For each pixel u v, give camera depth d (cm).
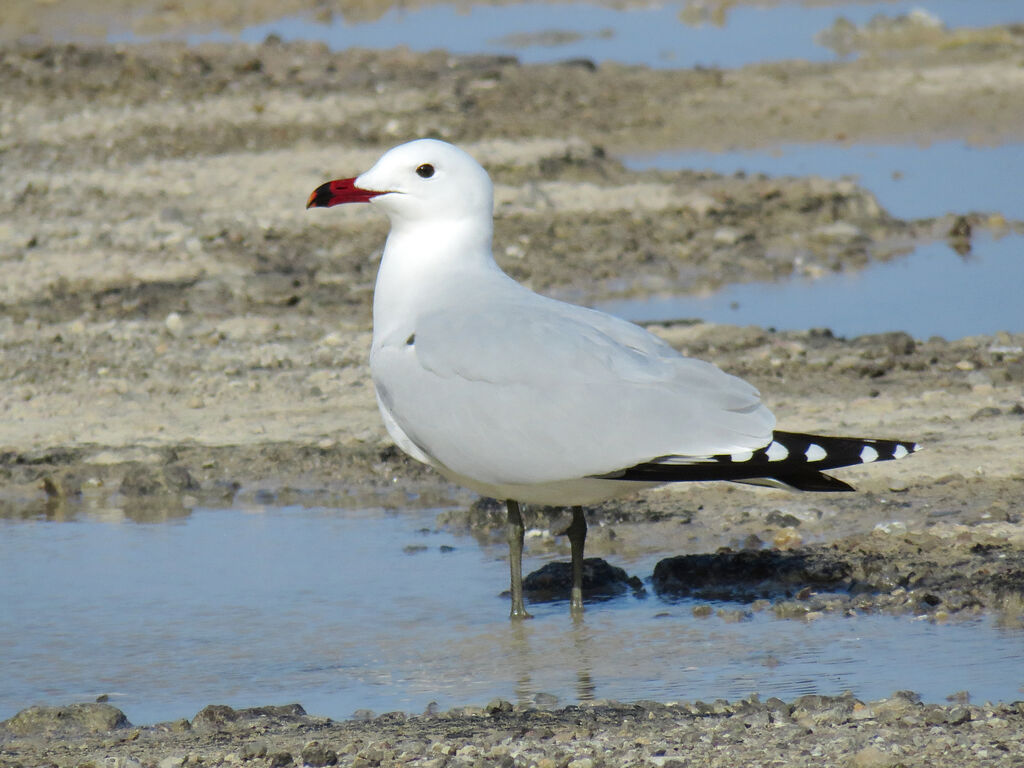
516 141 2658
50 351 1667
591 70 3366
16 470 1334
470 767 687
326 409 1484
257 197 2309
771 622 935
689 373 893
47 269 1961
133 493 1289
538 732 736
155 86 3038
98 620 984
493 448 912
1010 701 777
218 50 3394
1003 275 1955
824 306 1838
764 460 858
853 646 880
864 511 1142
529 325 920
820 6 4272
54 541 1166
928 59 3441
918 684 812
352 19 4206
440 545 1141
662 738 722
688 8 4150
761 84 3228
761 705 778
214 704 822
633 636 923
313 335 1728
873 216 2250
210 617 986
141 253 2033
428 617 978
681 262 2064
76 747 754
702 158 2705
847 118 2958
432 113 2883
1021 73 3219
